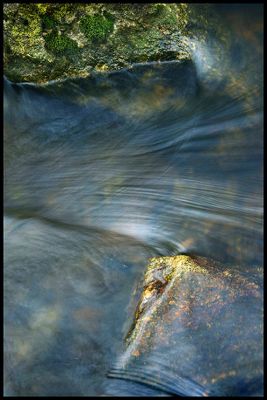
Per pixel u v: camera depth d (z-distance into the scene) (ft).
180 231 5.06
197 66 5.53
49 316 4.72
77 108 5.61
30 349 4.60
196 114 5.53
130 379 4.35
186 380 4.24
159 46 5.44
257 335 4.33
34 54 5.46
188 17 5.49
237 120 5.50
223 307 4.44
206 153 5.41
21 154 5.54
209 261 4.80
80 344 4.58
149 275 4.75
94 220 5.21
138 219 5.16
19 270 4.95
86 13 5.39
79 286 4.83
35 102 5.64
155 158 5.43
